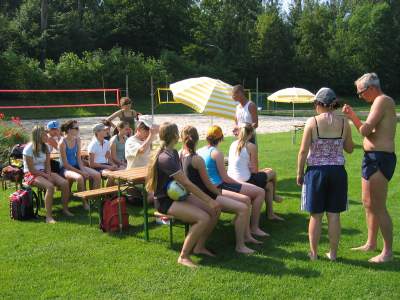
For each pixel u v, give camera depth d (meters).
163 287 4.10
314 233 4.63
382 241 5.19
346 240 5.28
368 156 4.57
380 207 4.58
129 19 54.69
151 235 5.53
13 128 10.70
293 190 7.86
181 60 47.78
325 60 56.94
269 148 13.30
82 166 7.10
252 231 5.49
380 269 4.45
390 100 4.46
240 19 62.19
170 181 4.65
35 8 46.03
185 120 27.47
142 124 6.75
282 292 3.98
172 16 57.16
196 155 4.81
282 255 4.84
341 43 57.81
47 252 4.96
